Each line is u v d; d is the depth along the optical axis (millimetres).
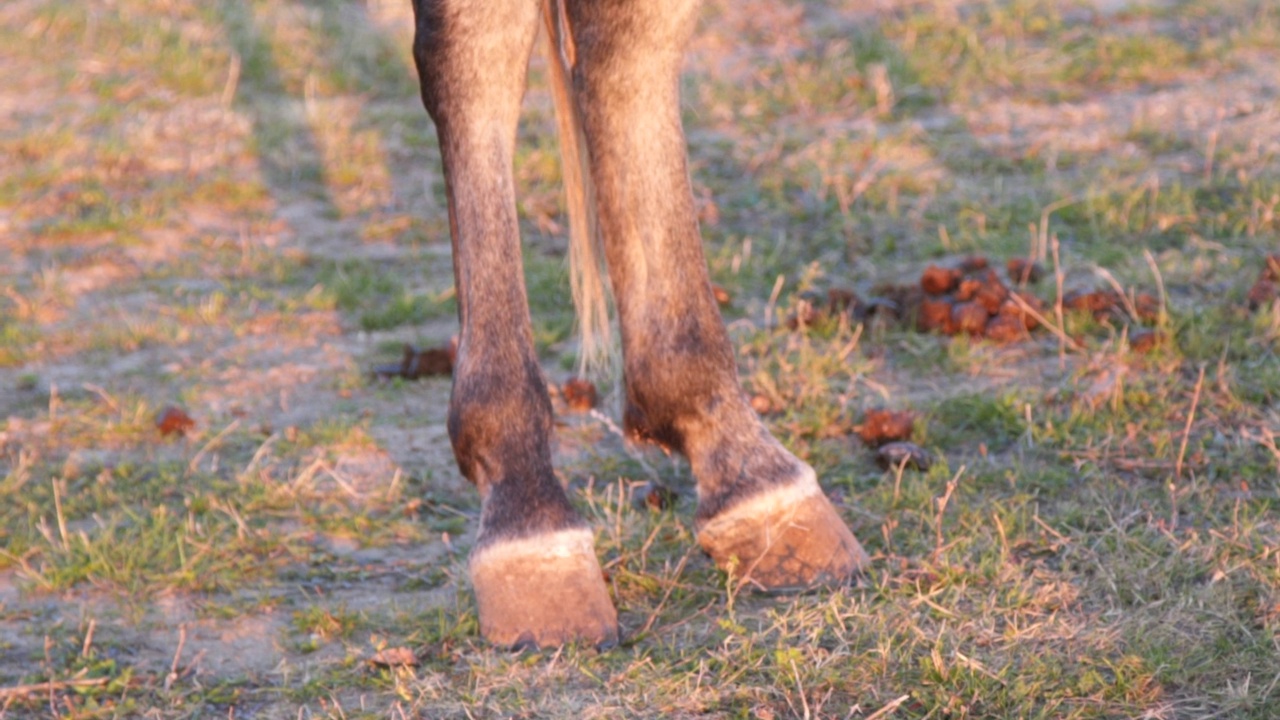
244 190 8102
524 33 3566
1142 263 6168
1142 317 5551
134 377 5695
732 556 3680
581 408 5164
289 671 3467
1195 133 8102
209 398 5461
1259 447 4449
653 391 3709
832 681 3170
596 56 3631
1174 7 10820
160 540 4141
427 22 3562
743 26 10953
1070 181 7492
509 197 3605
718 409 3709
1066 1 10984
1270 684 3100
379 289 6730
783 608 3561
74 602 3873
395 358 5871
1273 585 3512
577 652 3367
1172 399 4855
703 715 3100
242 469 4750
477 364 3561
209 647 3623
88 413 5266
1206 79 9227
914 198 7512
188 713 3283
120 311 6449
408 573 4012
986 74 9500
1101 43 9852
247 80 10266
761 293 6316
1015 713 3035
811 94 9391
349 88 10125
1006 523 3938
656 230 3680
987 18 10688
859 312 5895
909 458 4473
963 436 4738
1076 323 5547
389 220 7738
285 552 4137
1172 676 3152
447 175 3654
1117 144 8094
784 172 8055
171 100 9812
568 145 3893
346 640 3609
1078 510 4027
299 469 4719
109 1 11852
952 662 3225
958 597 3535
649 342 3707
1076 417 4719
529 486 3506
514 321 3584
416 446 4934
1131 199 6883
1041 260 6262
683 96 9367
